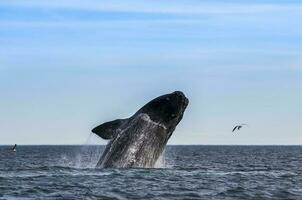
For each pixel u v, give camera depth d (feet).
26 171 512.63
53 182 419.95
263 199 358.43
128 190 383.65
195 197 360.07
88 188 389.60
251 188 407.44
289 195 377.09
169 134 502.79
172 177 466.70
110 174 465.47
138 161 499.51
